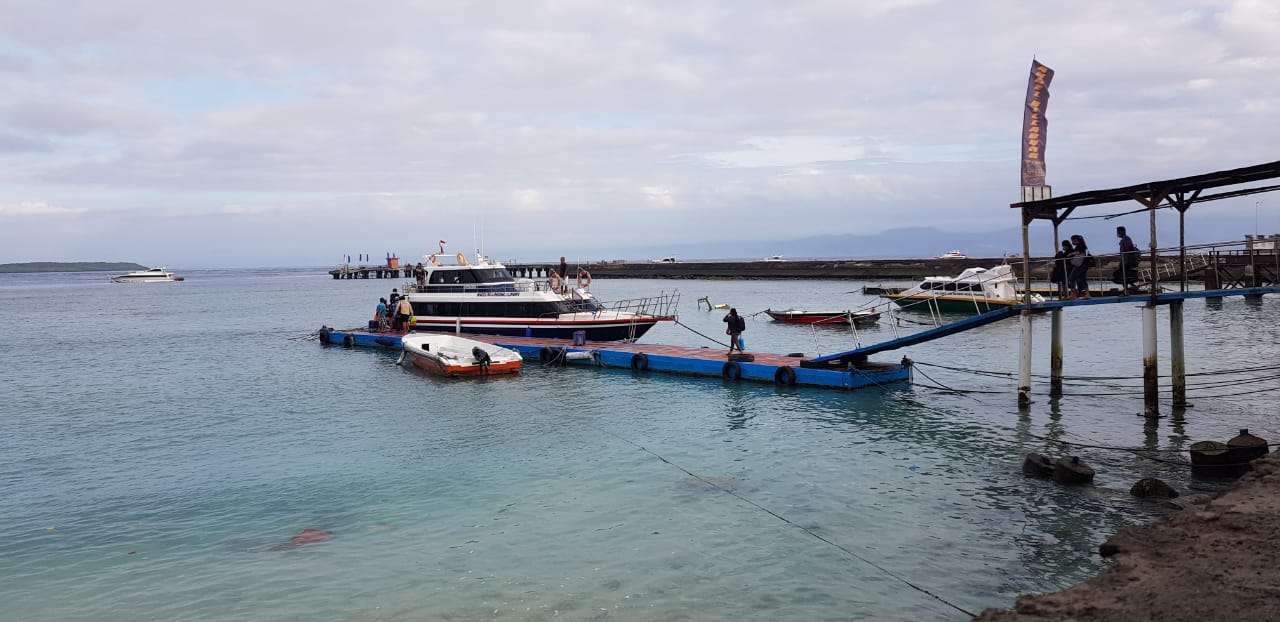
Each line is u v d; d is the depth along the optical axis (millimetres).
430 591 11227
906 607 10445
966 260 99188
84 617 10750
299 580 11750
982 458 17438
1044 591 10750
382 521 14297
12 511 15289
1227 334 37562
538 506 14938
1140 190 19672
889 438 19500
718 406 24031
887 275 100625
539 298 38875
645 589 11141
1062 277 22844
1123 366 29766
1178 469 16016
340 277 194125
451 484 16500
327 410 24922
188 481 17141
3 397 28188
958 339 39969
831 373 25891
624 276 128625
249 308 80938
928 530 13109
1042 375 28094
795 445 19047
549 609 10562
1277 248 19484
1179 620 7785
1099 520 13227
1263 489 11648
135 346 45031
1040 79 21344
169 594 11391
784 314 50344
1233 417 20500
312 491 16203
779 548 12547
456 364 30422
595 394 26656
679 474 16828
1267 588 8227
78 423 23469
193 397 27734
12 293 130875
